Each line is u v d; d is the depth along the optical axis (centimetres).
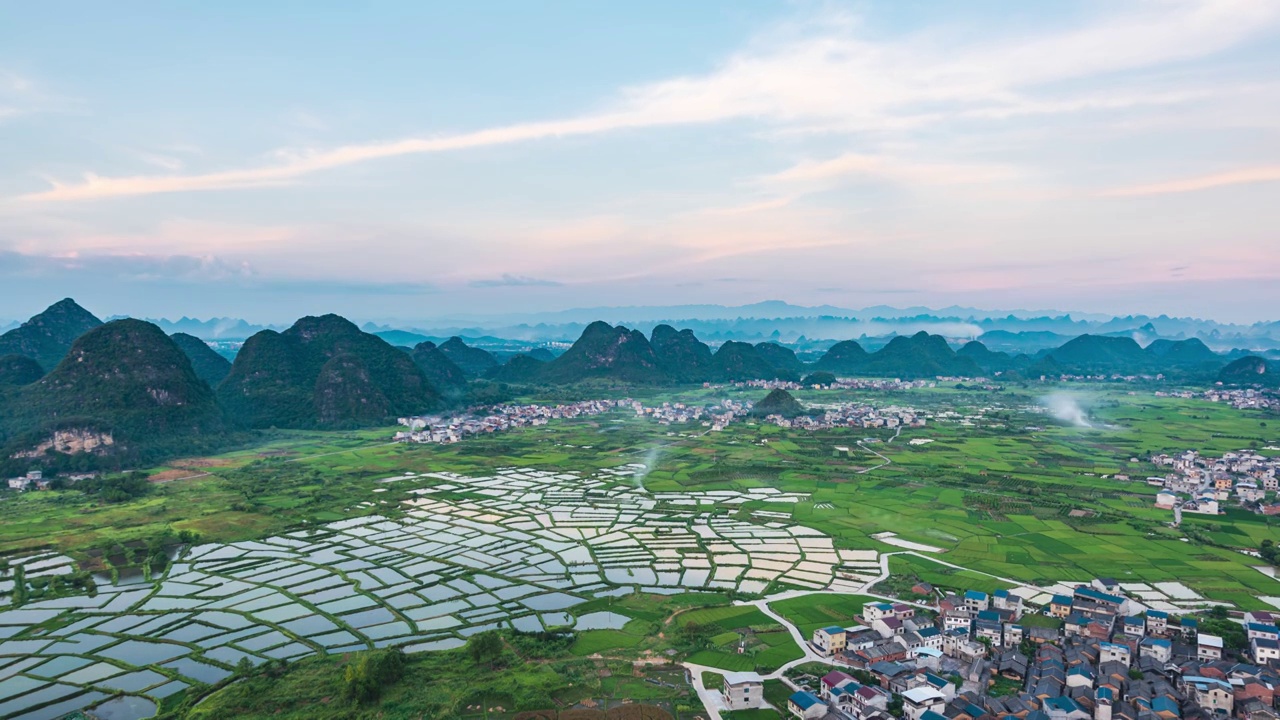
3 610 16900
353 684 12519
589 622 15800
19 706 12662
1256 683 11888
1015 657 13450
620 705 12106
